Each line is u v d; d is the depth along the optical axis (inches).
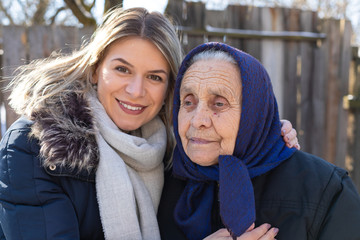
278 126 55.2
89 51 60.1
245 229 47.7
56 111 55.2
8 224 48.7
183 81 53.9
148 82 60.2
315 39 125.3
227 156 51.5
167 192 62.6
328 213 49.9
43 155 50.4
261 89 52.0
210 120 51.2
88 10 119.8
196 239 54.1
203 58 52.6
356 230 48.4
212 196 56.1
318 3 227.1
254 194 54.0
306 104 127.5
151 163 60.6
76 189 53.3
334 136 129.5
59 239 47.9
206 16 119.4
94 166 54.7
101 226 54.7
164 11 116.0
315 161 55.2
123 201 54.6
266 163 53.6
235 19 121.2
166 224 59.2
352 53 129.3
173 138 71.1
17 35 113.9
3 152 51.3
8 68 114.0
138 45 57.4
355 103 127.3
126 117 60.6
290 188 52.5
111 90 58.9
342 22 126.0
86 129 54.9
